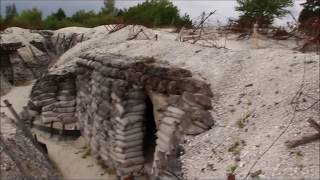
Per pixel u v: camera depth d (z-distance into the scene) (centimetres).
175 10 2878
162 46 1512
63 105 1733
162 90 1118
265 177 763
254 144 880
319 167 743
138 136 1261
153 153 1281
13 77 2686
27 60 2784
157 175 998
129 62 1291
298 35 1683
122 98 1226
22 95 2386
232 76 1168
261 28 1789
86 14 4362
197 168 896
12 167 1025
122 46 1681
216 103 1075
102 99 1392
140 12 3005
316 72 1031
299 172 745
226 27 1911
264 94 1039
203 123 1020
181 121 1052
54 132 1731
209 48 1402
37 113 1802
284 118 912
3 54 2664
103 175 1323
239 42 1642
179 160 948
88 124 1556
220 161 883
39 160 1266
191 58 1338
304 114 900
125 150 1247
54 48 3069
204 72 1214
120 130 1244
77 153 1530
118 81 1272
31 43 2939
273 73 1105
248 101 1041
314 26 1517
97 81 1435
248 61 1224
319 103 920
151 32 1962
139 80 1210
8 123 1448
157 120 1165
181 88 1082
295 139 830
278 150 820
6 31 3034
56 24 3956
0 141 1153
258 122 951
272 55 1216
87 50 1984
